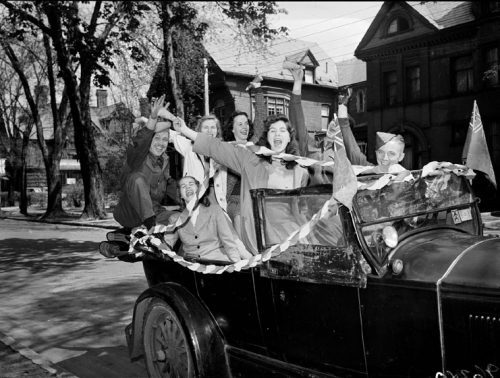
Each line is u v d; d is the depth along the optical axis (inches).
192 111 1066.1
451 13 1030.4
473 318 92.7
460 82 1015.6
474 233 139.0
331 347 113.7
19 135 1550.2
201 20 781.3
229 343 140.9
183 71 973.2
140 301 157.5
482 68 971.3
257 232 129.6
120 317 264.4
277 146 154.0
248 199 140.2
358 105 1529.3
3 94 1412.4
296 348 121.6
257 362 131.1
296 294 119.2
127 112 1071.0
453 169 131.6
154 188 186.4
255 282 128.8
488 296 91.1
